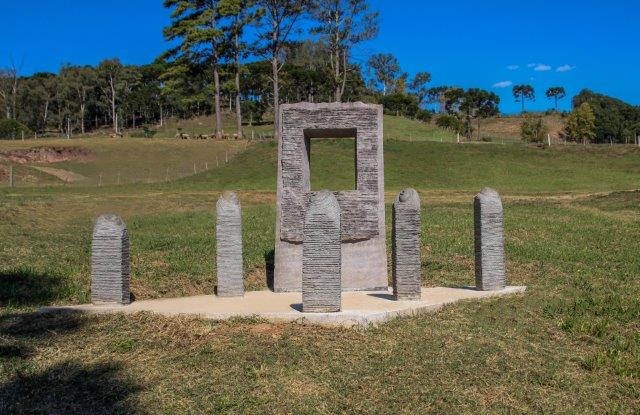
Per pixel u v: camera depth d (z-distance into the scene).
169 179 37.06
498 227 9.99
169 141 50.34
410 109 87.69
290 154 10.74
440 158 40.94
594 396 6.28
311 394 6.07
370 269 10.65
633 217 19.31
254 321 7.94
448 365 6.77
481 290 9.93
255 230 16.11
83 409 5.72
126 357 6.94
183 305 8.91
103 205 21.73
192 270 11.70
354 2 54.66
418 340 7.44
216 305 8.88
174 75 52.62
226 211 9.74
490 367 6.79
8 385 6.18
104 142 49.69
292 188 10.70
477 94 88.81
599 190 31.72
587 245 14.34
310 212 8.15
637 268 11.97
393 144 45.12
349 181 33.88
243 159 41.59
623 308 9.11
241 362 6.72
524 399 6.13
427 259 12.90
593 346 7.67
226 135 53.53
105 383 6.26
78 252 13.20
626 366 6.91
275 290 10.49
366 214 10.67
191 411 5.71
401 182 34.44
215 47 52.12
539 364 6.96
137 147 47.91
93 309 8.54
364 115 10.74
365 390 6.18
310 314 8.00
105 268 8.87
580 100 102.62
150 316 8.22
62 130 87.75
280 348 7.09
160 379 6.36
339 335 7.53
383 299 9.35
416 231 9.06
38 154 44.12
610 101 92.69
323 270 8.13
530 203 23.52
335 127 10.73
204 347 7.14
